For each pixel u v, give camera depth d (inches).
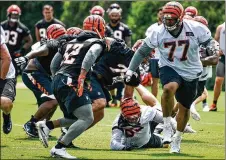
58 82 890.1
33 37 3661.4
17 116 1486.2
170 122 943.7
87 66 869.8
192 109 1244.5
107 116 1481.3
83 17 3393.2
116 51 1020.5
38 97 1136.8
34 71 1132.5
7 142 1061.1
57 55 928.3
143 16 2938.0
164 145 1005.8
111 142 982.4
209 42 938.1
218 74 1611.7
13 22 1846.7
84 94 887.1
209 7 2591.0
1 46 974.4
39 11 3656.5
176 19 916.6
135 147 995.3
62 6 3604.8
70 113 901.2
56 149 891.4
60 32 1106.7
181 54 935.0
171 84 925.8
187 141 1096.8
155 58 1373.0
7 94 1017.5
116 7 1743.4
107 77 1021.2
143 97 1087.6
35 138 1114.1
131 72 957.2
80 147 1014.4
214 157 910.4
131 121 971.3
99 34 920.9
